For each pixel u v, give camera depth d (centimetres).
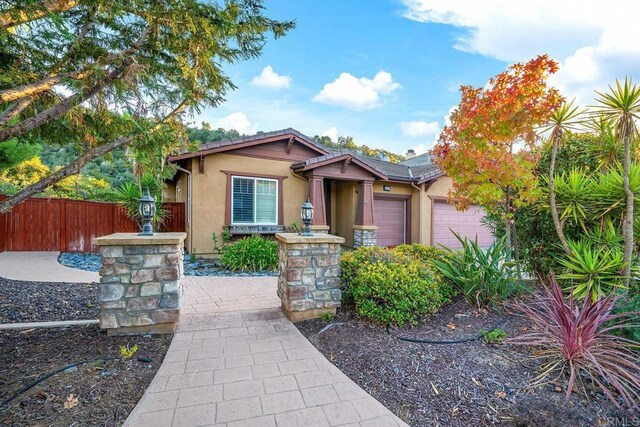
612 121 402
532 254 507
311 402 246
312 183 995
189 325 398
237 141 935
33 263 774
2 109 414
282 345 347
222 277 695
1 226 904
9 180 1389
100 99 455
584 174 466
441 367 294
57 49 415
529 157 444
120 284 356
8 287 540
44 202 938
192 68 435
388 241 1266
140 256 362
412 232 1288
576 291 359
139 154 508
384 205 1259
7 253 895
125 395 248
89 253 949
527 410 234
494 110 414
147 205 400
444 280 472
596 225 447
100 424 213
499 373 282
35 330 364
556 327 298
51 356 303
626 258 370
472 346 334
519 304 401
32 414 218
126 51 423
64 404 231
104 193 1208
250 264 779
